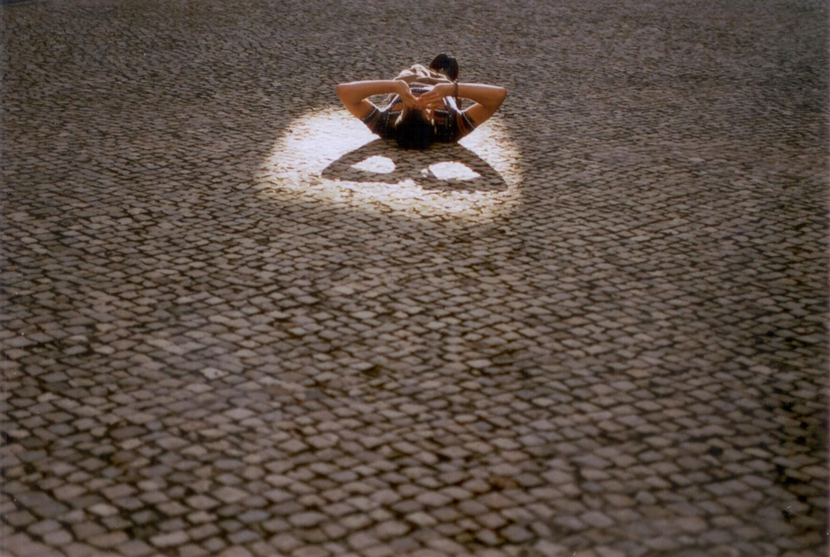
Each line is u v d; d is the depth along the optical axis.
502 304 4.64
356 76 9.01
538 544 3.08
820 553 3.07
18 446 3.50
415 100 6.68
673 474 3.44
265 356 4.14
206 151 6.76
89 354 4.12
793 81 9.23
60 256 5.04
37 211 5.61
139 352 4.14
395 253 5.16
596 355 4.21
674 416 3.79
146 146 6.84
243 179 6.22
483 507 3.25
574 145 7.11
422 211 5.74
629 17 12.21
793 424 3.76
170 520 3.15
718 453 3.57
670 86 8.96
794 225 5.68
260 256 5.09
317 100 8.17
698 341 4.35
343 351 4.19
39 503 3.21
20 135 7.00
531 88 8.74
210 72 8.97
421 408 3.80
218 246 5.20
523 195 6.05
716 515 3.24
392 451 3.53
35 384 3.89
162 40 10.18
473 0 13.08
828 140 7.39
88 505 3.21
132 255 5.07
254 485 3.33
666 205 5.95
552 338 4.34
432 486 3.35
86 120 7.41
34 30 10.41
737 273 5.04
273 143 6.99
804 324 4.53
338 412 3.76
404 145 6.88
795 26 11.91
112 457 3.46
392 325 4.42
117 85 8.44
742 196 6.13
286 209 5.73
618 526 3.17
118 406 3.76
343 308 4.56
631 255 5.22
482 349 4.24
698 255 5.24
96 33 10.39
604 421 3.74
